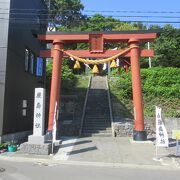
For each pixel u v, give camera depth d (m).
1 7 21.53
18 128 24.08
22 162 16.34
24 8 25.09
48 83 35.41
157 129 18.14
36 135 18.91
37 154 18.30
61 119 30.41
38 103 19.25
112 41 24.03
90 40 23.77
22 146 18.62
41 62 29.73
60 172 13.98
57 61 23.64
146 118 30.70
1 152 18.59
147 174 14.21
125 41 24.03
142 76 37.03
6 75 21.17
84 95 36.19
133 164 16.41
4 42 21.25
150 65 44.03
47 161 16.77
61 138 24.67
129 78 36.41
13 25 22.48
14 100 23.08
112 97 35.25
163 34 47.91
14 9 22.55
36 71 29.69
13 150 19.05
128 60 27.66
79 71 52.44
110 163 16.53
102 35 23.72
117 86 37.28
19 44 24.14
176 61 45.38
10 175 12.98
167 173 14.59
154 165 16.28
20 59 24.58
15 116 23.33
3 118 20.75
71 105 33.91
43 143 18.64
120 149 20.36
